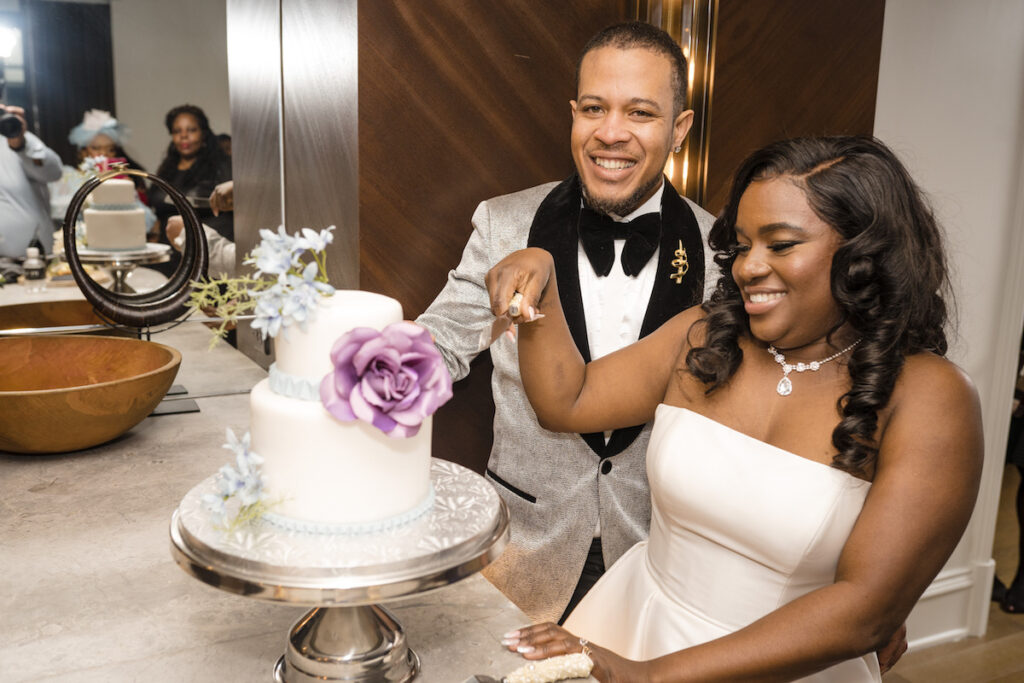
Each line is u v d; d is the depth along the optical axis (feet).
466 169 7.13
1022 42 10.34
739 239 4.64
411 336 3.21
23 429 5.86
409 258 7.03
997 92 10.32
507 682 3.65
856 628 4.15
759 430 4.91
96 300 7.14
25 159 6.95
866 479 4.59
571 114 7.47
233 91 7.58
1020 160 10.67
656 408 5.58
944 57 9.80
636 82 5.65
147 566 4.71
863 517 4.33
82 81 7.00
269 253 3.33
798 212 4.33
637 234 6.14
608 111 5.76
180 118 7.39
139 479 5.91
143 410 6.32
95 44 6.98
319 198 7.44
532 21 7.11
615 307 6.39
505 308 4.75
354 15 6.44
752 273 4.45
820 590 4.26
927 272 4.47
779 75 8.02
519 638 3.98
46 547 4.89
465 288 6.36
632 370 5.56
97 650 3.90
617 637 5.50
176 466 6.17
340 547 3.30
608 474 6.12
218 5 7.35
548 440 6.21
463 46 6.87
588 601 5.77
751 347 5.06
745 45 7.77
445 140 6.97
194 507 3.69
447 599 4.44
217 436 6.84
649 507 6.23
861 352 4.46
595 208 6.08
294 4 7.44
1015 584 12.66
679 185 7.98
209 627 4.14
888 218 4.30
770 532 4.63
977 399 4.45
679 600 5.08
